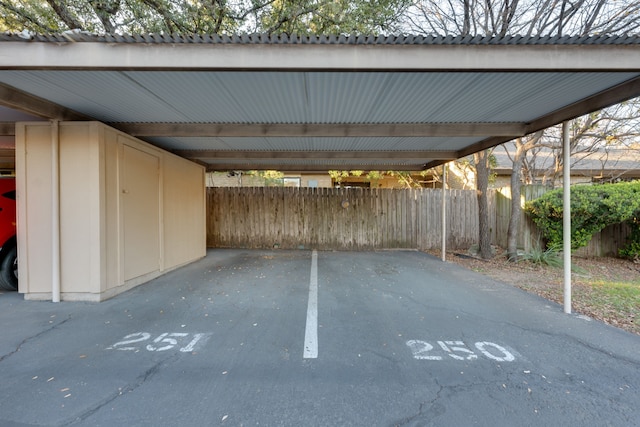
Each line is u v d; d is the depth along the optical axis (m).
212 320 3.47
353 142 5.79
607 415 1.90
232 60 2.63
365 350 2.76
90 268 4.10
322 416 1.89
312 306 3.96
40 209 4.11
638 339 3.00
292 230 9.22
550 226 7.01
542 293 4.59
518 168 7.12
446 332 3.16
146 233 5.22
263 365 2.50
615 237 7.56
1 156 6.63
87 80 3.07
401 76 2.95
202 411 1.93
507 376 2.34
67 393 2.11
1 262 4.51
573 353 2.71
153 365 2.49
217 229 9.30
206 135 4.75
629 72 2.71
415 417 1.88
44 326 3.28
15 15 6.08
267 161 8.01
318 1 7.06
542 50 2.63
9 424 1.80
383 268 6.44
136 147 4.92
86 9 6.13
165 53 2.62
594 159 11.87
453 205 9.19
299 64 2.64
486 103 3.73
